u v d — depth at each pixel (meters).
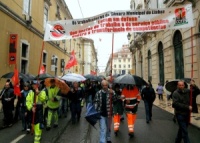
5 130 8.09
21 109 8.11
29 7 17.56
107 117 5.89
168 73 18.66
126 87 7.56
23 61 16.73
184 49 15.23
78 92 9.71
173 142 6.67
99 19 6.49
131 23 6.42
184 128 5.54
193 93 7.52
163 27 6.39
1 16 12.87
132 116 7.48
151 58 24.67
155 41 22.75
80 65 55.50
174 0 15.76
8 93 8.80
